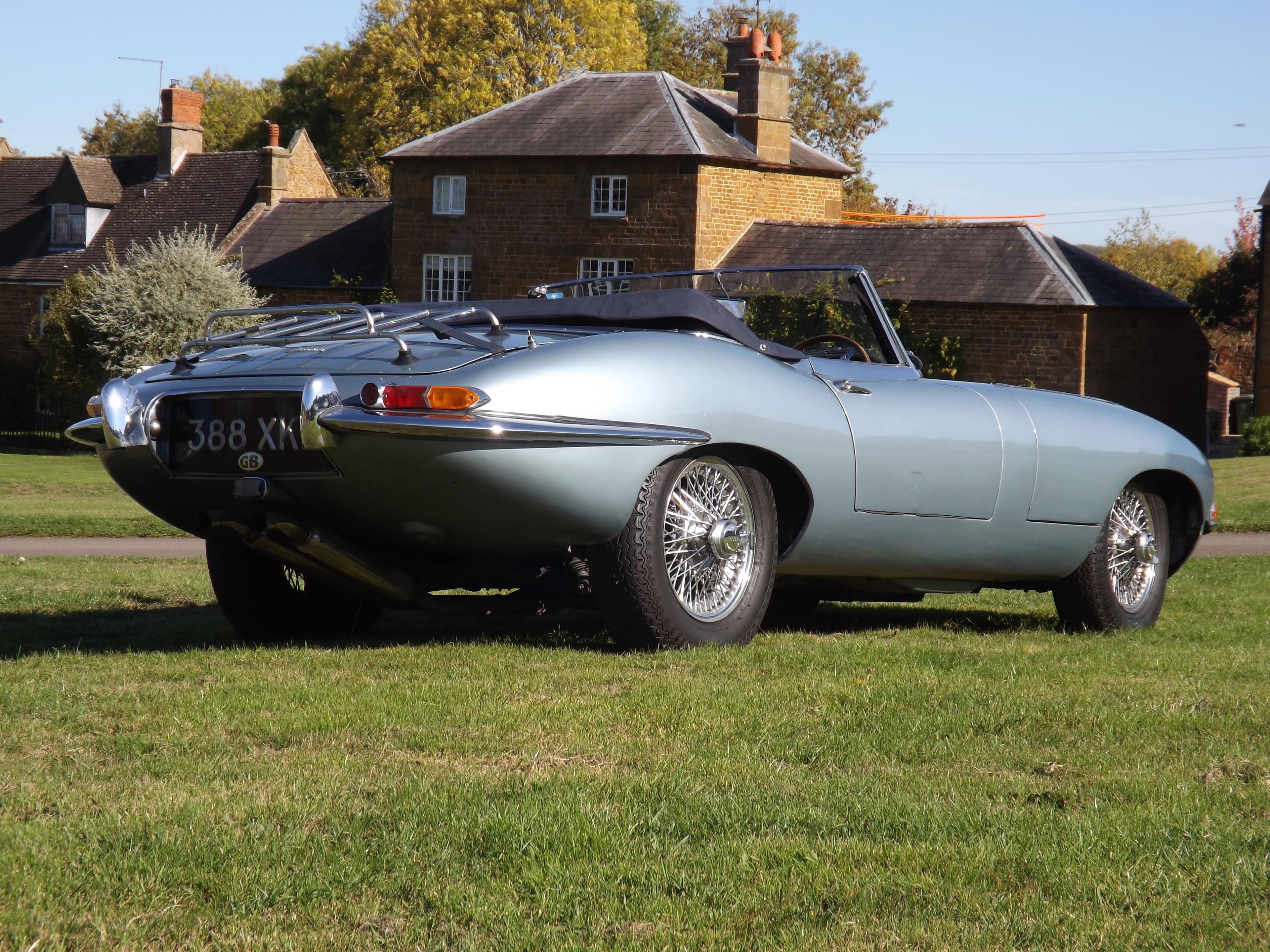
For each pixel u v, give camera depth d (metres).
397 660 5.28
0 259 48.81
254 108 80.44
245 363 5.43
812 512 5.68
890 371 6.27
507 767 3.80
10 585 9.32
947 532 6.14
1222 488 23.38
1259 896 2.88
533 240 39.16
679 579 5.47
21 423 46.72
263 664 5.21
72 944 2.63
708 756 3.91
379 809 3.37
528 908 2.83
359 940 2.68
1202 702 4.72
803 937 2.70
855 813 3.40
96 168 49.62
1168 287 78.81
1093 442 6.64
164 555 13.95
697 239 37.03
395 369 5.09
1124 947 2.65
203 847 3.07
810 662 5.32
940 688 4.87
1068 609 6.88
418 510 5.09
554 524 5.09
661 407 5.16
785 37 69.31
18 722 4.20
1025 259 34.22
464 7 62.00
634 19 65.69
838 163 41.44
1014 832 3.26
